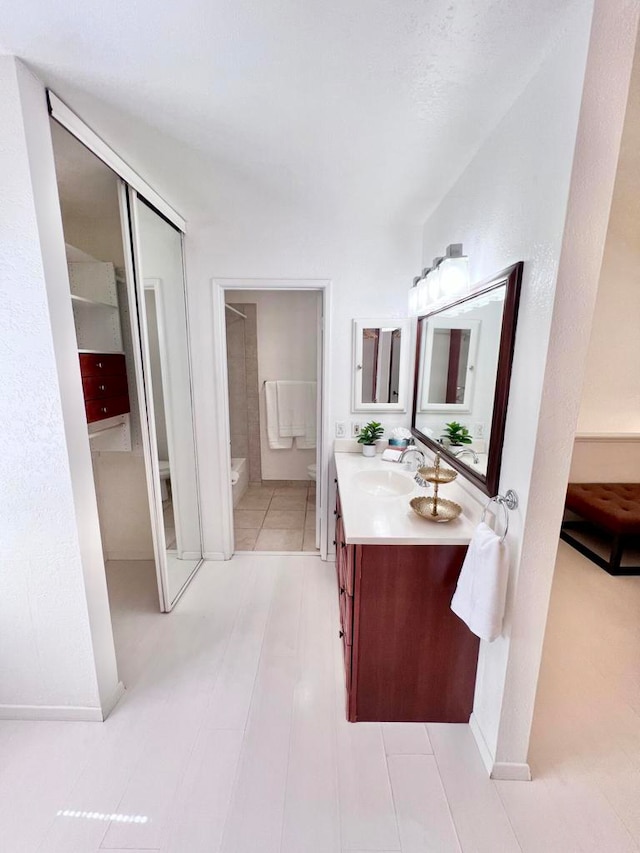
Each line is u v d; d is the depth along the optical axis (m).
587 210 0.91
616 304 3.05
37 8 0.88
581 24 0.85
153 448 1.92
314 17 0.91
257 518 3.38
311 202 1.95
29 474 1.27
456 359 1.66
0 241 1.13
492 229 1.32
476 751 1.36
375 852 1.07
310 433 4.12
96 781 1.24
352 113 1.27
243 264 2.26
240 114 1.28
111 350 2.15
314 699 1.56
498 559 1.12
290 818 1.15
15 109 1.06
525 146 1.10
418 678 1.44
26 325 1.17
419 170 1.61
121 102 1.22
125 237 1.67
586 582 2.45
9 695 1.44
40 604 1.36
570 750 1.36
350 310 2.32
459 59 1.02
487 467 1.30
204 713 1.49
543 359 1.01
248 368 4.02
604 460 3.21
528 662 1.19
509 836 1.11
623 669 1.73
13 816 1.15
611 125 0.87
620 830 1.13
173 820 1.14
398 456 2.20
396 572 1.35
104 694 1.46
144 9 0.89
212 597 2.23
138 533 2.62
